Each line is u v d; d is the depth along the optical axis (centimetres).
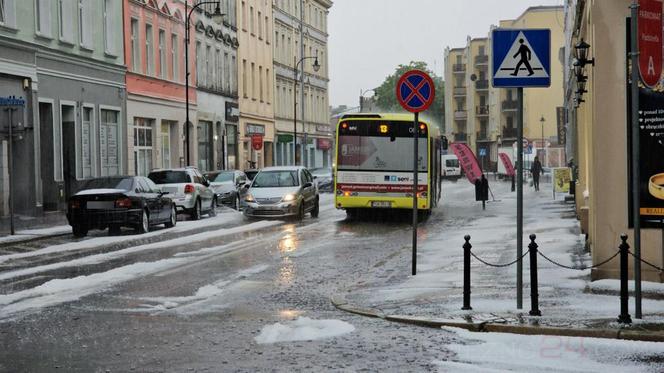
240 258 1784
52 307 1173
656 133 1142
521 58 1089
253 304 1202
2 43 2980
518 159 1088
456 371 799
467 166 3422
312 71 8544
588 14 1504
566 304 1097
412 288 1290
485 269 1495
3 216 3058
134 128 4291
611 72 1262
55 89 3425
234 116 6047
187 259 1764
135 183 2525
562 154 7812
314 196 3231
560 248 1781
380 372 798
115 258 1811
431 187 2848
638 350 872
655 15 1052
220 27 5778
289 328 1011
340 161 2803
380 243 2086
